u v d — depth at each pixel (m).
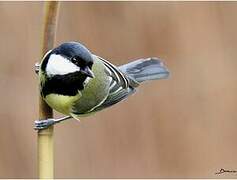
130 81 8.66
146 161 13.41
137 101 13.63
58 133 13.08
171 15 13.63
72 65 7.45
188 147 13.54
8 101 12.80
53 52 7.34
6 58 12.87
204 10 13.60
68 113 7.84
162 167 13.48
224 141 13.53
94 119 13.31
